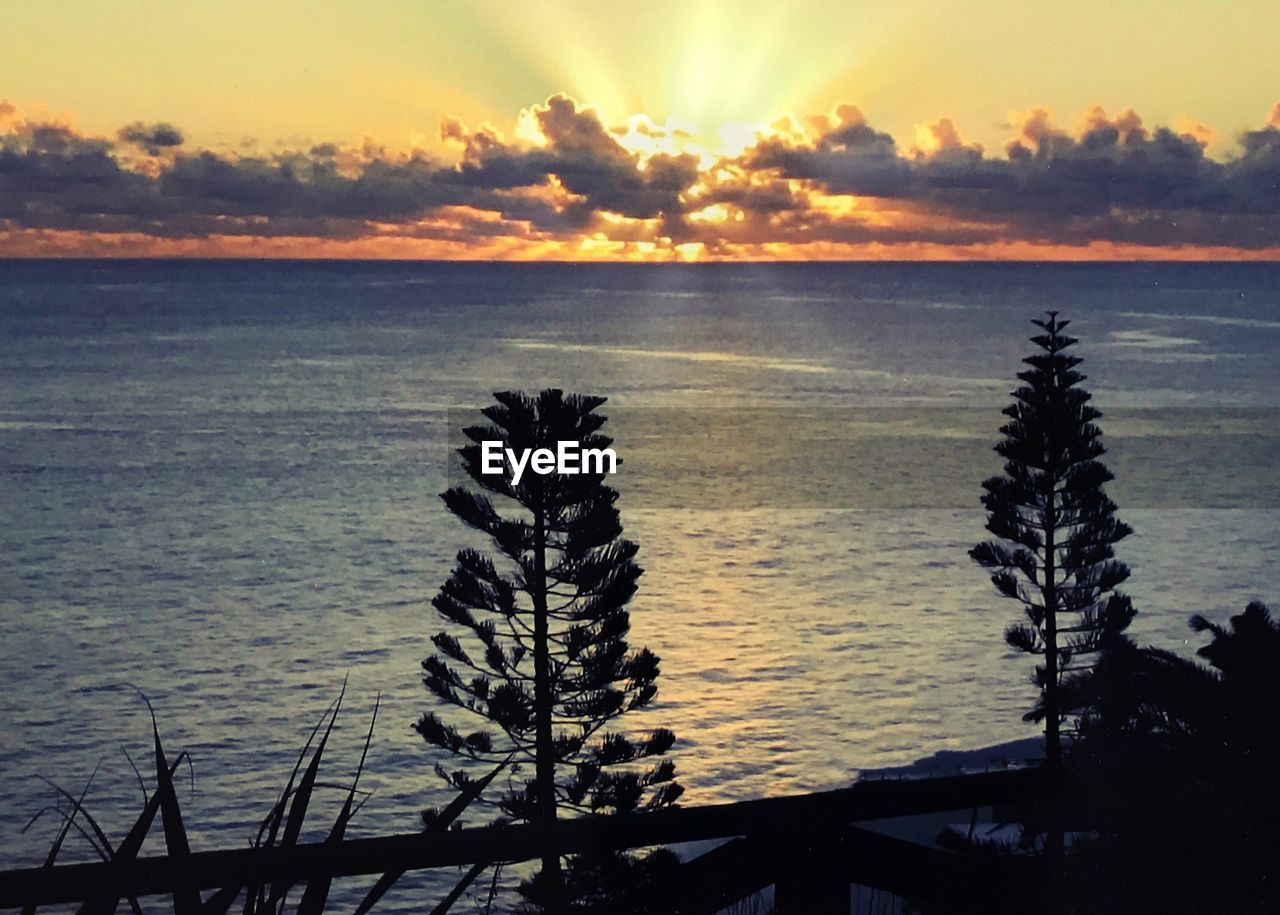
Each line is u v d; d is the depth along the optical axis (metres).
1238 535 60.78
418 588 53.66
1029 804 2.79
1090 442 23.41
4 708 38.62
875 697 39.59
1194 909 2.85
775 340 181.50
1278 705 3.25
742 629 47.53
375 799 29.30
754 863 2.35
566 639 21.14
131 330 189.38
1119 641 3.86
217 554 60.34
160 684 40.97
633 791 21.03
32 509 70.38
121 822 28.52
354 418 103.62
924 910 2.50
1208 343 158.88
